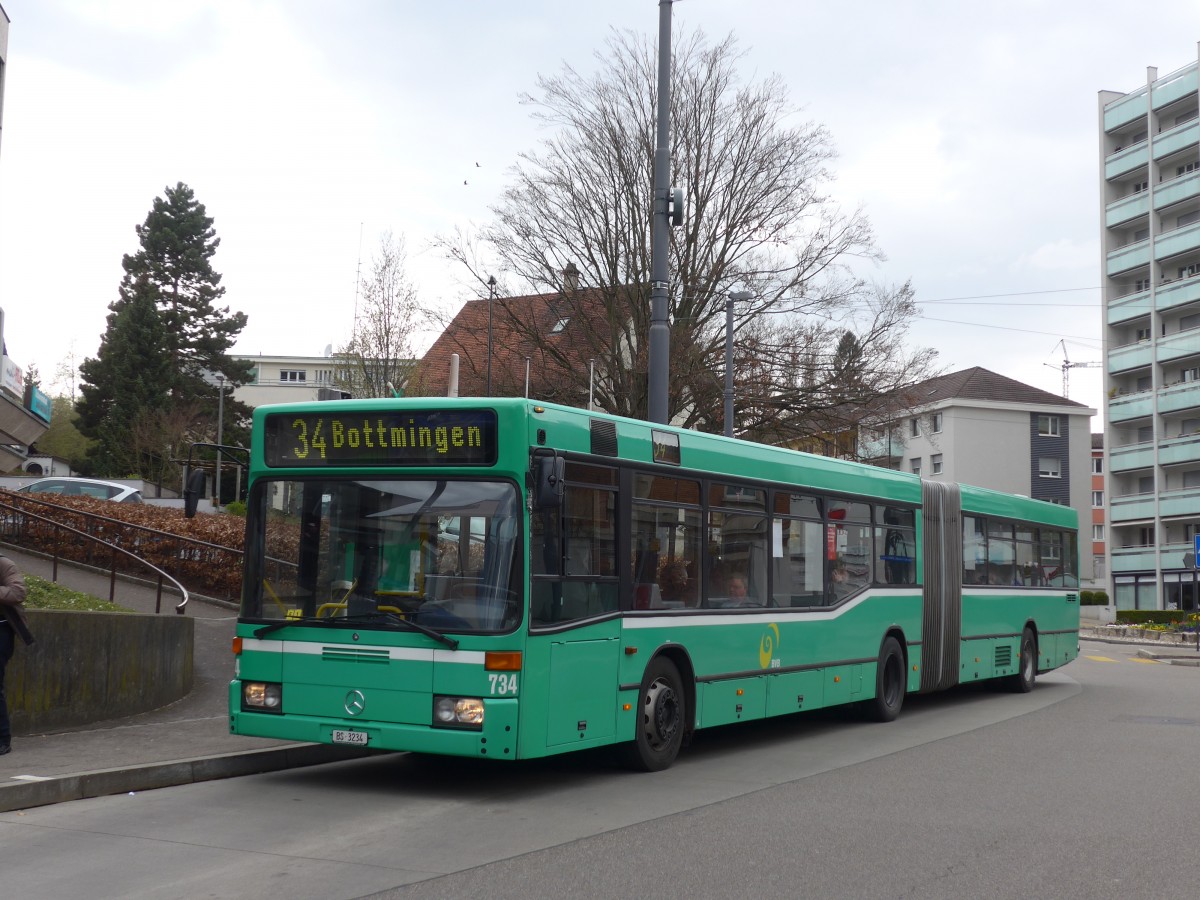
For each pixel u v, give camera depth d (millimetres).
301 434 10070
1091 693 21312
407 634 9430
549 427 9867
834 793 10203
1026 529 21531
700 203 31047
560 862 7371
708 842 8062
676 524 11656
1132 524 66062
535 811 9086
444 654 9312
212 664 15648
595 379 31031
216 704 13344
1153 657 35438
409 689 9367
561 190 31297
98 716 11906
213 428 65000
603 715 10383
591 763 11641
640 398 30656
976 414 78188
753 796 9977
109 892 6465
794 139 31531
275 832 8039
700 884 6906
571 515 10102
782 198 31078
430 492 9664
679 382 29938
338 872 6984
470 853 7566
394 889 6621
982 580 19469
